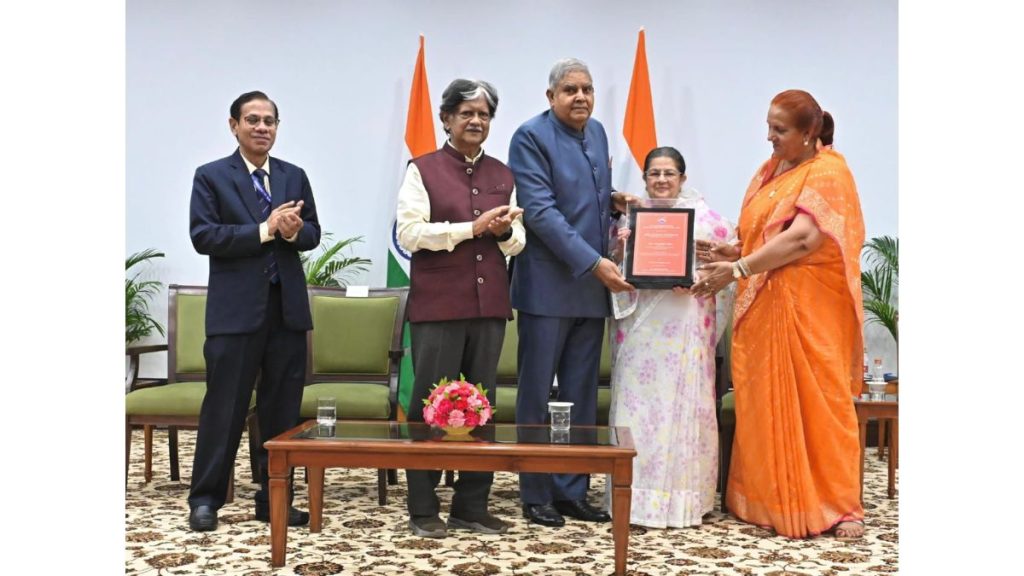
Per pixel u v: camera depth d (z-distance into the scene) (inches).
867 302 241.0
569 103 146.8
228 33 259.4
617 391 151.5
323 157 258.8
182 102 259.9
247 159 142.3
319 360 181.8
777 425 140.8
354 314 183.2
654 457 145.9
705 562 122.1
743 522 148.9
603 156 153.3
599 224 149.4
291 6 258.8
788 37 252.2
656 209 145.7
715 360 165.0
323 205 258.7
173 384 171.3
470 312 130.9
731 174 252.7
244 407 140.1
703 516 153.4
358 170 258.1
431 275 132.5
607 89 254.2
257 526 139.4
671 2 253.1
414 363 135.0
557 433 119.6
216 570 115.2
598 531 138.9
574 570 116.4
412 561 120.3
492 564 119.0
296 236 141.0
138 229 260.1
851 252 140.5
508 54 255.9
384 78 257.9
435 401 115.5
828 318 142.2
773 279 143.3
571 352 150.9
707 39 252.8
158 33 259.6
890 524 146.9
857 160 252.4
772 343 142.2
